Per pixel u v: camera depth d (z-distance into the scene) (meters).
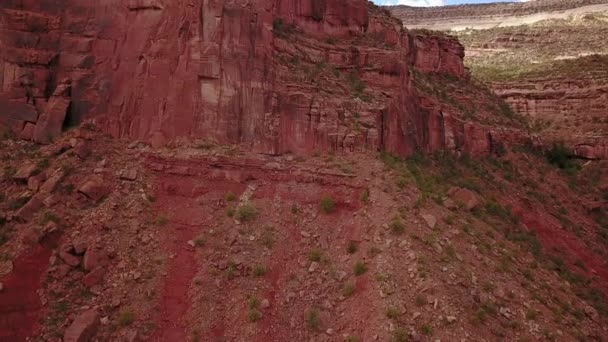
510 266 30.61
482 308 25.98
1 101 31.58
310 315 25.50
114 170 29.50
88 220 27.23
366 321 24.64
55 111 31.33
